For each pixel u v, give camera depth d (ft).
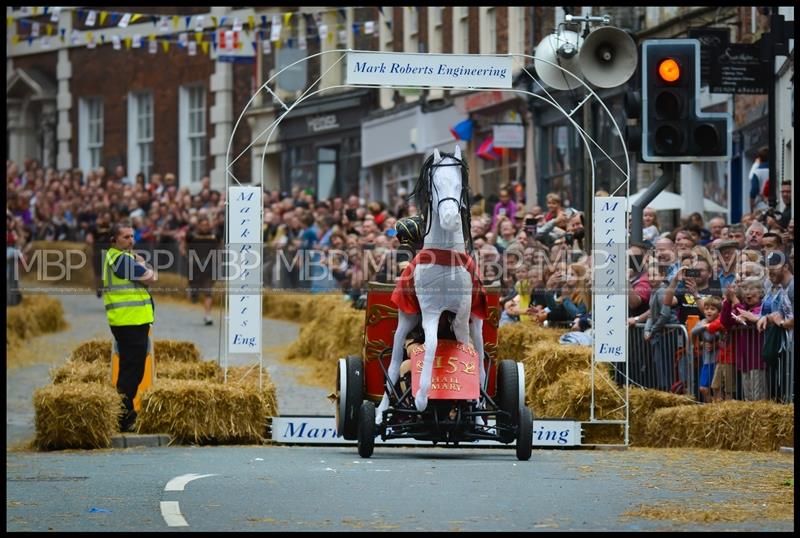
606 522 74.38
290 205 268.62
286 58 351.67
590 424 121.60
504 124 260.42
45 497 84.53
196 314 256.11
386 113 328.49
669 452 111.96
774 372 119.55
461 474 95.91
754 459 105.60
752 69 157.89
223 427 120.37
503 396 107.96
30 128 432.25
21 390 169.78
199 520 75.05
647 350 129.90
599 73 127.54
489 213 237.66
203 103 388.78
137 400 126.62
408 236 109.19
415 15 323.78
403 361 108.27
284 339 221.46
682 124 120.88
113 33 396.37
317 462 104.78
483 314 104.42
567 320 145.69
